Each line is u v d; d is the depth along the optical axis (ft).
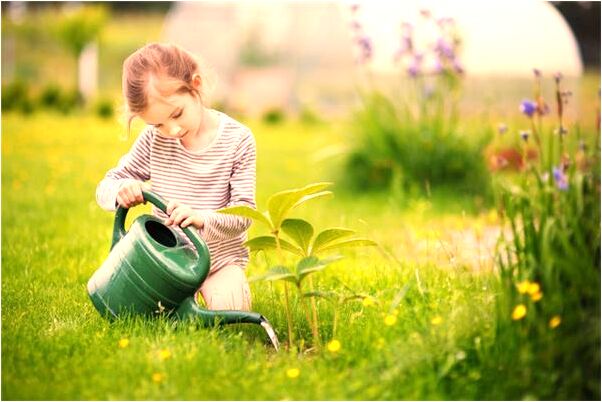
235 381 9.26
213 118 11.36
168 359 9.45
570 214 9.99
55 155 30.01
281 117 49.57
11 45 60.70
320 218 19.88
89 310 11.77
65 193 22.15
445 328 9.61
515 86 35.58
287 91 51.06
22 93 48.19
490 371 9.20
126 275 10.59
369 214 20.90
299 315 11.37
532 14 36.45
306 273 9.82
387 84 33.01
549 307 9.44
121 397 8.93
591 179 10.37
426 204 20.72
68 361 9.75
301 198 9.95
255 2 49.83
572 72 35.50
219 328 10.71
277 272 9.84
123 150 32.65
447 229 17.88
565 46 36.01
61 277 13.76
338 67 50.34
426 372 9.18
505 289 9.67
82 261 14.66
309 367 9.68
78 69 55.57
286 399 8.91
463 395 8.95
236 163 11.27
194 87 10.87
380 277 12.91
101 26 55.98
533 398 8.89
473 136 24.06
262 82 50.98
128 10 78.89
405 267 13.42
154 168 11.38
